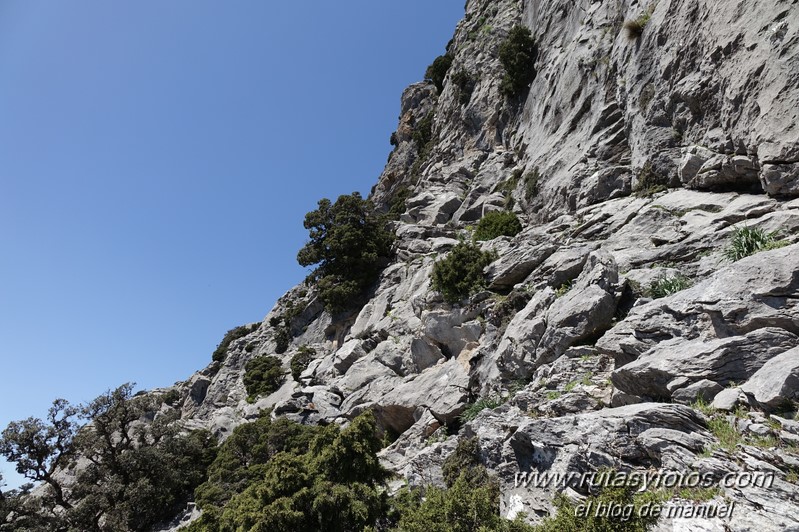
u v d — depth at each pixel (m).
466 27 60.41
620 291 15.62
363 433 13.78
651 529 7.57
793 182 14.85
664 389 11.00
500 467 12.65
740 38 17.06
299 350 42.56
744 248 13.68
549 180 29.73
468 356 21.86
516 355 17.58
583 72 29.30
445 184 45.81
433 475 14.37
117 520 31.83
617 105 25.53
